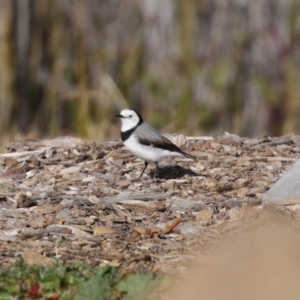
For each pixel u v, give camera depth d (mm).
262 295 8781
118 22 23047
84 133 21156
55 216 11445
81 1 22781
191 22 21859
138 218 11484
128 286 8734
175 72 21953
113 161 14008
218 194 12469
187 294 8812
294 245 10320
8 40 21938
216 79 21391
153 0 22188
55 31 22922
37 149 14656
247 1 21812
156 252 10289
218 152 14484
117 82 22766
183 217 11523
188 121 21422
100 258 10000
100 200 12016
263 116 21812
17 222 11203
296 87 21766
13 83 21984
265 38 21828
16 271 9172
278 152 14461
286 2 21812
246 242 10492
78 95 22141
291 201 11359
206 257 10062
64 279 8914
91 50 22938
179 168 13648
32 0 22750
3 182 12906
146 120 21500
